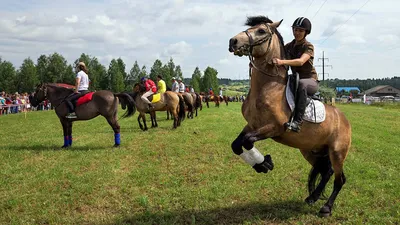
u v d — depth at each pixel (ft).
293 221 16.62
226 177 23.52
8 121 69.15
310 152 18.69
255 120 15.71
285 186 21.58
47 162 28.27
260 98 15.47
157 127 51.19
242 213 17.49
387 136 42.01
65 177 23.77
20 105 102.58
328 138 17.15
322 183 18.42
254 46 15.37
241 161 28.19
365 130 47.62
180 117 50.44
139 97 46.80
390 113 88.43
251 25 16.78
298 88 16.02
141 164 27.58
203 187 21.43
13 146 36.06
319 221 16.60
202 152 31.71
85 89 35.37
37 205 18.52
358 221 16.25
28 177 23.76
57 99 34.63
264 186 21.59
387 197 19.49
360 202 18.80
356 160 28.22
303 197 19.76
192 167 26.40
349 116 75.41
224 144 35.14
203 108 110.83
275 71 15.78
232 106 129.80
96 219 16.75
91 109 34.14
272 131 15.35
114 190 20.95
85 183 22.36
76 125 57.93
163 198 19.42
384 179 23.07
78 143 37.40
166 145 34.94
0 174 24.47
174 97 48.29
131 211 17.92
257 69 15.80
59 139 41.04
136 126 54.24
